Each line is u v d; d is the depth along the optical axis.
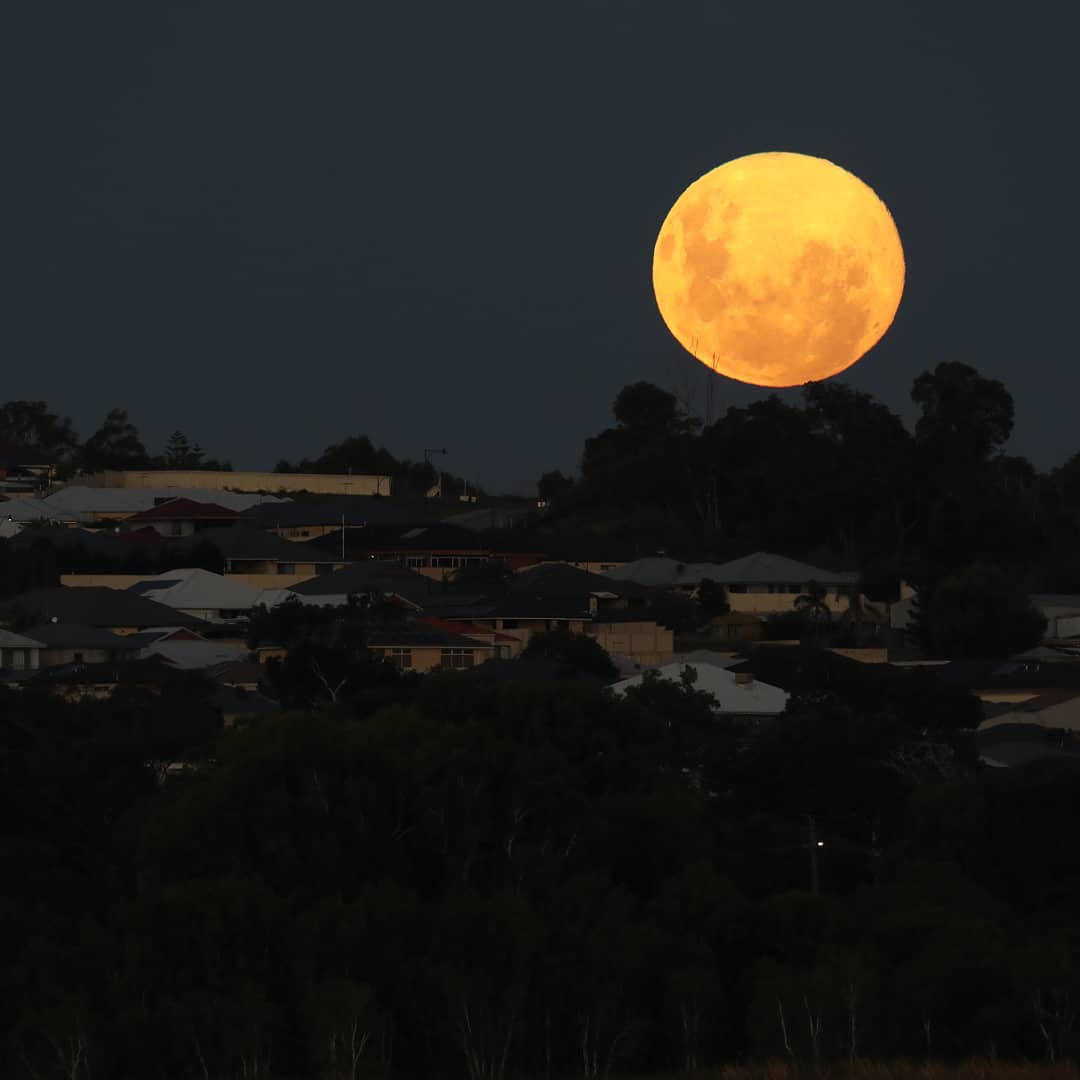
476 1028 159.38
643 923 170.25
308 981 160.88
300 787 187.88
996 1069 146.75
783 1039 156.50
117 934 167.00
